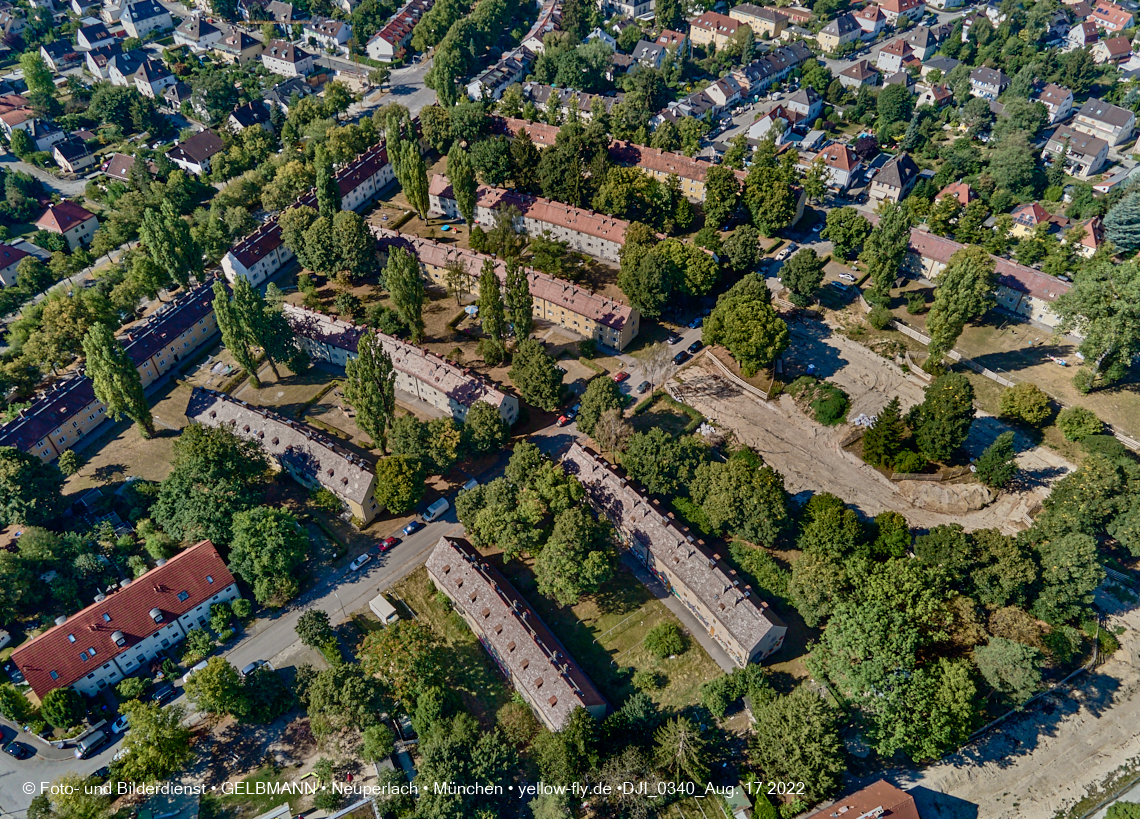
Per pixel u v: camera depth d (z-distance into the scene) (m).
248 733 124.94
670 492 153.50
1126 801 115.56
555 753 112.81
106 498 161.88
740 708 126.44
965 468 163.62
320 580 147.62
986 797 117.06
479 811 108.12
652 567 146.25
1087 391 179.75
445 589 140.50
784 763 111.81
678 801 115.44
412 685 123.81
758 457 165.00
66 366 199.00
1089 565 128.25
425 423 164.25
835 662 122.44
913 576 128.38
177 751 115.88
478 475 167.62
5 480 147.75
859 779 118.25
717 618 131.12
